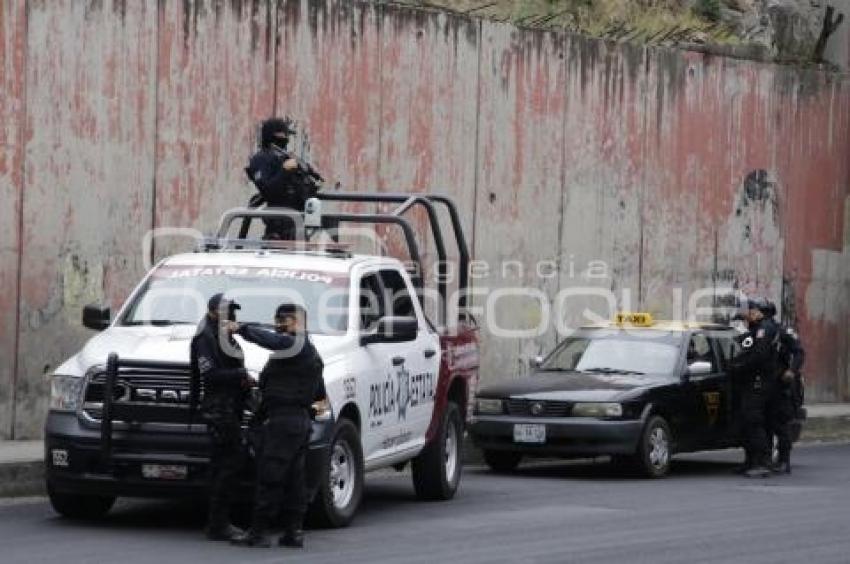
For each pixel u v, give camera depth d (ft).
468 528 87.86
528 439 119.14
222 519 80.18
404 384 93.45
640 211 171.32
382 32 144.25
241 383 78.74
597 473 124.88
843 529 90.33
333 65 139.95
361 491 87.92
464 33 152.05
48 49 119.14
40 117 118.83
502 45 156.04
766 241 187.32
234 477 80.12
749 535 87.25
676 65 174.50
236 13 131.85
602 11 183.11
